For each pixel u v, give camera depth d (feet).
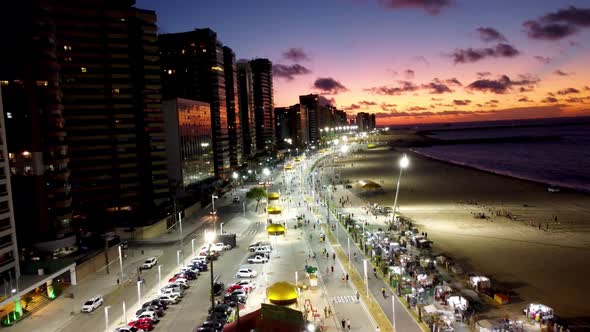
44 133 267.18
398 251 248.11
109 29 394.32
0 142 216.54
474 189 499.10
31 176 262.47
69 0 383.86
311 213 383.04
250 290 199.41
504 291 193.98
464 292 189.06
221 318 167.43
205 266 236.02
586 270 224.94
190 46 655.76
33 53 263.49
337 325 160.86
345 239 287.89
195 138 523.29
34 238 262.67
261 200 446.60
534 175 634.02
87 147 391.45
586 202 408.26
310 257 248.32
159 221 331.36
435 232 310.24
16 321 180.75
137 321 165.17
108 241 286.46
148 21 408.87
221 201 465.47
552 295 195.00
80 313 187.42
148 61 407.64
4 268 205.77
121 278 231.30
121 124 399.03
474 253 258.78
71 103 387.14
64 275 223.71
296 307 174.91
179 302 191.42
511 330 154.71
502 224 329.52
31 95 262.26
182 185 474.90
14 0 259.60
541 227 316.19
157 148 412.36
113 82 395.96
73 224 291.38
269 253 253.85
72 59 385.91
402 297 187.32
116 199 398.62
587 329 163.12
